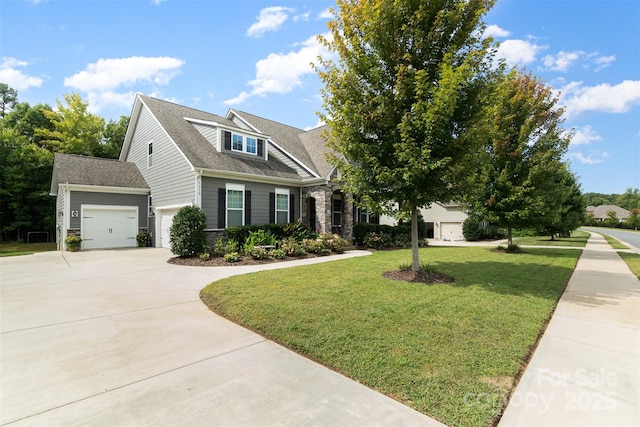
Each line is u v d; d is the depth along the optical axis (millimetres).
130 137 18094
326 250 12938
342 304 5191
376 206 7266
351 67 7113
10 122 26062
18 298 5984
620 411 2439
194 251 11273
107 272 8695
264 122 19188
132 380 2932
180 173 13461
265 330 4199
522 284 6840
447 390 2719
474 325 4270
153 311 5191
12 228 21625
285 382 2908
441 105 5902
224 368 3188
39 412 2438
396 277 7383
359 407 2500
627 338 3977
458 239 26078
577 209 22891
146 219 16734
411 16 6582
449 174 6742
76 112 25312
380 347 3578
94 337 4031
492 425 2285
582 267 9875
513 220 12758
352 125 7137
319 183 15211
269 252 11164
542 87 13469
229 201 13320
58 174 14625
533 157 12359
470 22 6582
